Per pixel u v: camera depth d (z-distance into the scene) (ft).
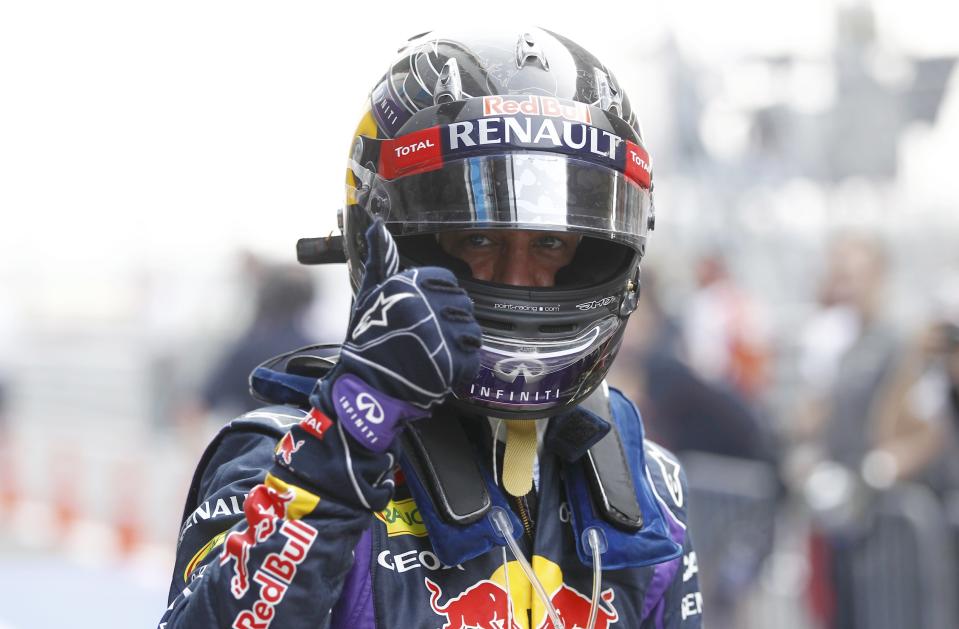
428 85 20.56
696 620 22.62
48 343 173.99
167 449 117.50
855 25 107.34
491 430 21.03
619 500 20.84
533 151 19.99
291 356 21.71
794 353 96.07
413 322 17.69
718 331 85.05
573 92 20.67
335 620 19.06
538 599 20.12
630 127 21.30
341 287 130.62
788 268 111.24
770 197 113.91
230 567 18.03
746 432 61.41
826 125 109.60
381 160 20.70
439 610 19.45
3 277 234.17
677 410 61.93
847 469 57.06
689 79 116.57
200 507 19.90
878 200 113.19
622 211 20.72
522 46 20.76
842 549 55.72
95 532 103.91
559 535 20.83
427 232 20.31
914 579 53.26
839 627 55.93
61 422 162.09
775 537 60.59
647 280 66.85
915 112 108.68
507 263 20.98
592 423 20.61
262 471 19.71
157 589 80.94
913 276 111.86
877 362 57.62
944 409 53.21
